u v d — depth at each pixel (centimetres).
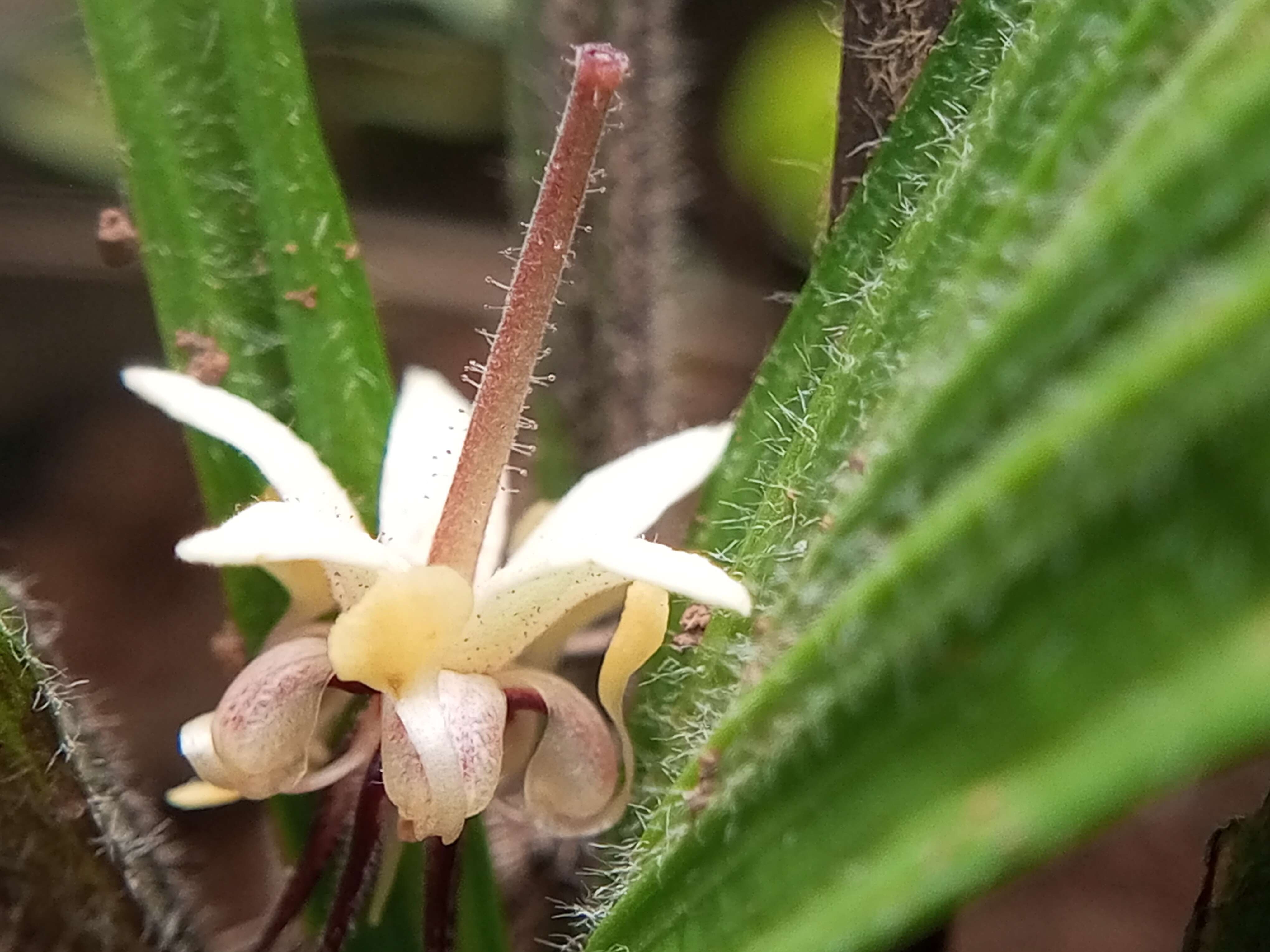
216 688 9
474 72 9
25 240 9
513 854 5
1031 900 8
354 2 9
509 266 9
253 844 8
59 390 10
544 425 5
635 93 5
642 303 5
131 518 9
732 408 10
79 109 9
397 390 8
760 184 9
